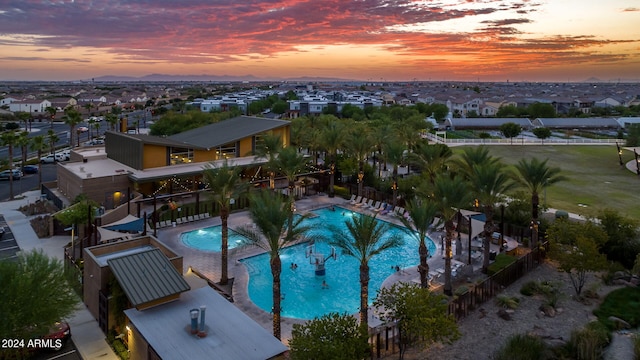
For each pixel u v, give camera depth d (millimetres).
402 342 21828
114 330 23047
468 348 22766
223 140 58906
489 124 138750
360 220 24422
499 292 29469
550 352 21609
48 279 20359
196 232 42406
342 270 34906
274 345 18672
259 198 26031
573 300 28406
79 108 184875
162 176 49062
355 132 57625
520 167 37531
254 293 30469
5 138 54156
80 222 35219
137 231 37688
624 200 53719
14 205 49719
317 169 63156
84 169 51156
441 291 29703
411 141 75625
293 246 39500
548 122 139125
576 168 75312
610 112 180375
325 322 18906
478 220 36688
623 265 33938
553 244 31031
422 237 27016
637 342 21703
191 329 19375
